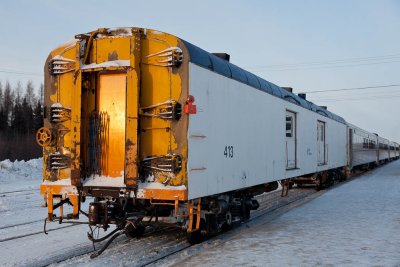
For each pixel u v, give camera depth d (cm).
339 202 1334
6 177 2191
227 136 823
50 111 720
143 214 693
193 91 677
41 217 1097
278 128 1173
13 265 634
